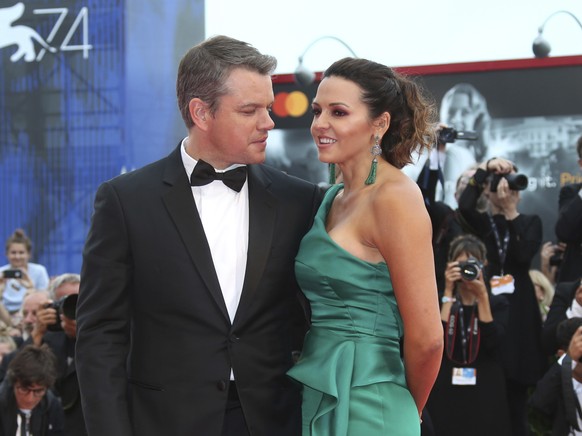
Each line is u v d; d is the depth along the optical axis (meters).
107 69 13.96
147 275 5.42
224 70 5.37
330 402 5.35
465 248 10.27
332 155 5.53
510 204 10.79
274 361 5.50
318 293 5.50
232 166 5.61
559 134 12.23
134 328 5.52
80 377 5.32
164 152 13.84
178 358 5.34
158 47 13.86
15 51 14.21
